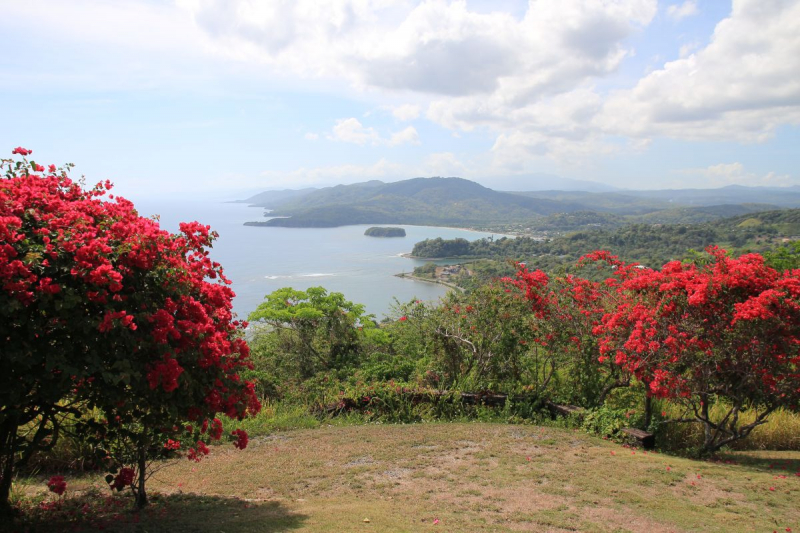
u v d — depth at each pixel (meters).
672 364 6.18
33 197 3.80
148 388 3.66
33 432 5.05
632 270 8.04
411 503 4.37
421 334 9.75
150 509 4.27
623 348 6.66
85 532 3.58
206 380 4.12
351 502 4.43
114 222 4.02
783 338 5.54
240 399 4.46
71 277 3.43
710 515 4.06
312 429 7.22
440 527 3.75
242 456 6.04
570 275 8.55
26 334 3.26
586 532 3.73
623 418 6.82
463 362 9.27
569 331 8.09
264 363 11.62
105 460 4.19
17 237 3.28
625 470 5.21
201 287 4.49
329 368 11.86
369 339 13.16
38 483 4.99
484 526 3.80
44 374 3.25
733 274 5.95
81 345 3.40
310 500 4.57
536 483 4.87
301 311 12.40
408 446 6.16
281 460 5.82
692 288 6.00
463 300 9.40
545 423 7.35
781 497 4.47
